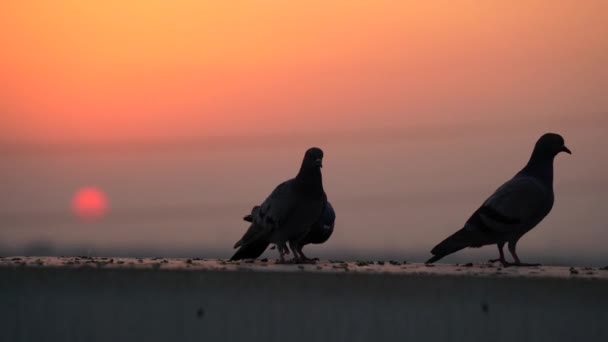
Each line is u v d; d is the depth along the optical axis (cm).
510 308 1149
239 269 1202
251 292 1178
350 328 1164
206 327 1183
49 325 1213
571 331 1145
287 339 1172
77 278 1207
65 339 1209
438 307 1157
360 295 1165
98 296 1205
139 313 1195
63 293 1210
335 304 1167
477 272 1224
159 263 1359
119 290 1202
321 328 1167
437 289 1156
